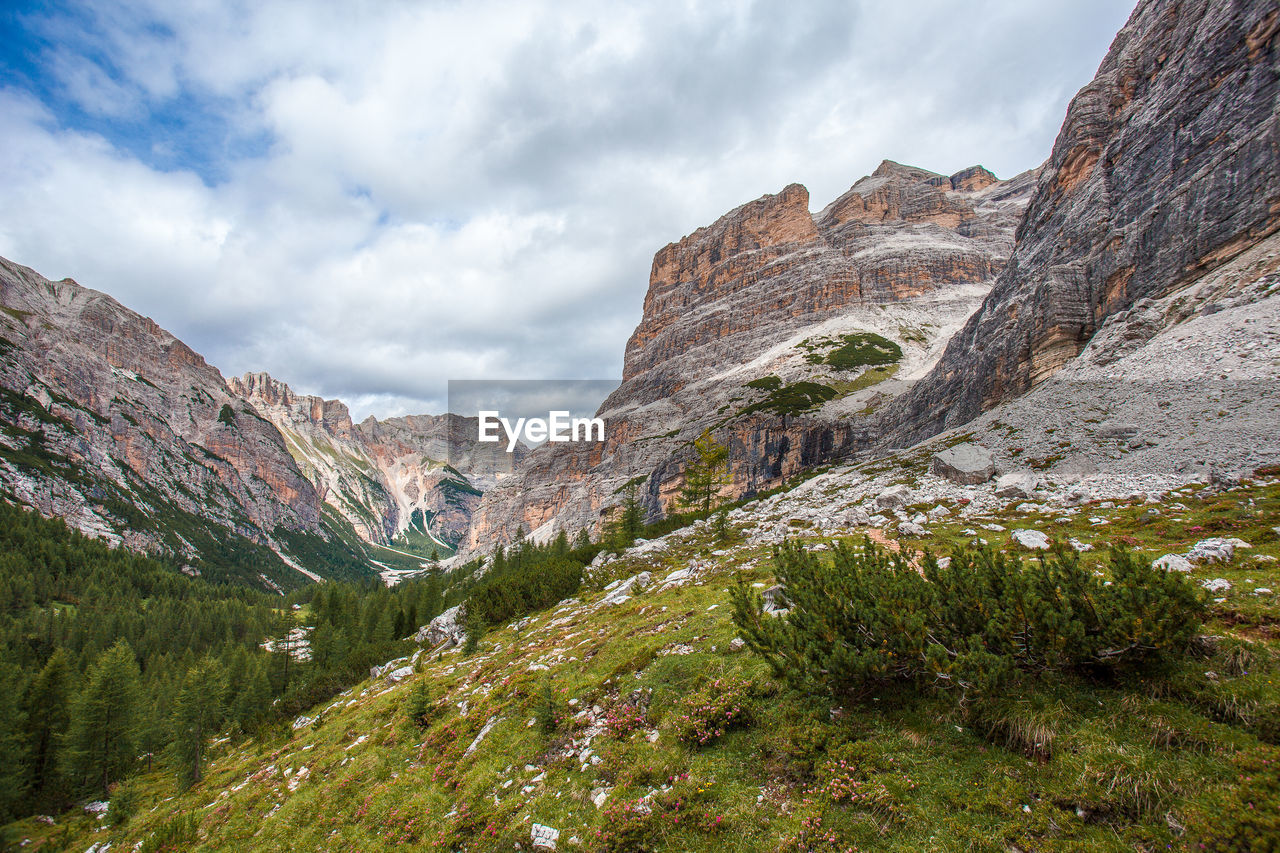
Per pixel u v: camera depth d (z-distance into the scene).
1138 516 23.80
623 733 14.13
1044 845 7.55
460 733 18.67
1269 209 42.47
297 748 30.53
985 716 9.74
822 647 11.80
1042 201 83.25
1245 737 7.83
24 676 63.88
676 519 69.62
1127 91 76.12
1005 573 11.38
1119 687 9.57
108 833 32.94
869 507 41.56
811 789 10.02
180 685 68.06
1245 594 12.08
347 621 84.12
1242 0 51.31
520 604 47.91
